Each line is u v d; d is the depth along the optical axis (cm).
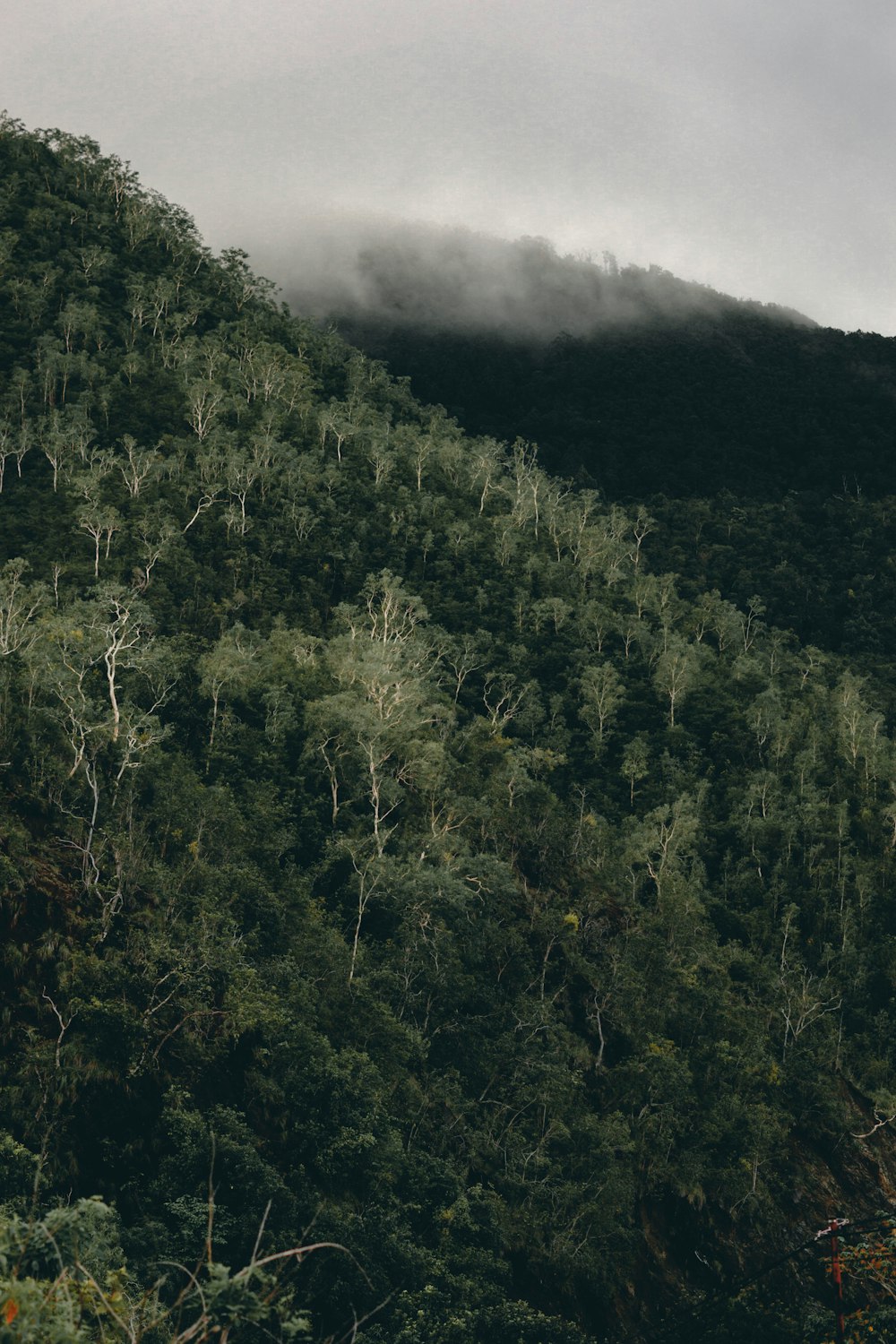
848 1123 6844
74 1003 3681
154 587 9538
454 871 6134
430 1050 5331
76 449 11519
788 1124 6512
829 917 9262
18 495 11012
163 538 10212
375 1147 4069
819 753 11431
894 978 8756
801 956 8788
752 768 11006
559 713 10956
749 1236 5594
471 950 6003
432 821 6800
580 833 8125
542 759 9356
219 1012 4106
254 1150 3538
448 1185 4288
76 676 5512
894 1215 1827
